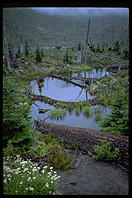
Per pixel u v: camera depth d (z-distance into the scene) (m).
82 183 3.33
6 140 4.13
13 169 3.22
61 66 22.86
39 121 7.97
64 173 3.84
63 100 11.51
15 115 4.09
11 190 2.68
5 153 3.79
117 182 3.32
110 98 10.12
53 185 2.98
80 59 28.05
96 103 10.41
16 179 2.99
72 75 19.03
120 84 12.11
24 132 4.31
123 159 4.02
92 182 3.37
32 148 4.61
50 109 9.66
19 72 17.45
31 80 16.72
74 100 11.45
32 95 12.20
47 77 18.83
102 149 4.38
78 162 4.31
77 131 5.96
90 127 7.40
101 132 5.39
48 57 28.97
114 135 4.95
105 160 4.30
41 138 6.03
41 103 11.23
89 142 5.11
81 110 9.60
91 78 15.87
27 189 2.75
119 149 4.24
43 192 2.80
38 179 3.09
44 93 13.23
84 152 4.99
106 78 14.82
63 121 8.27
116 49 26.05
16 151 4.19
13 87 4.13
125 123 5.05
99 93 11.99
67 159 4.28
